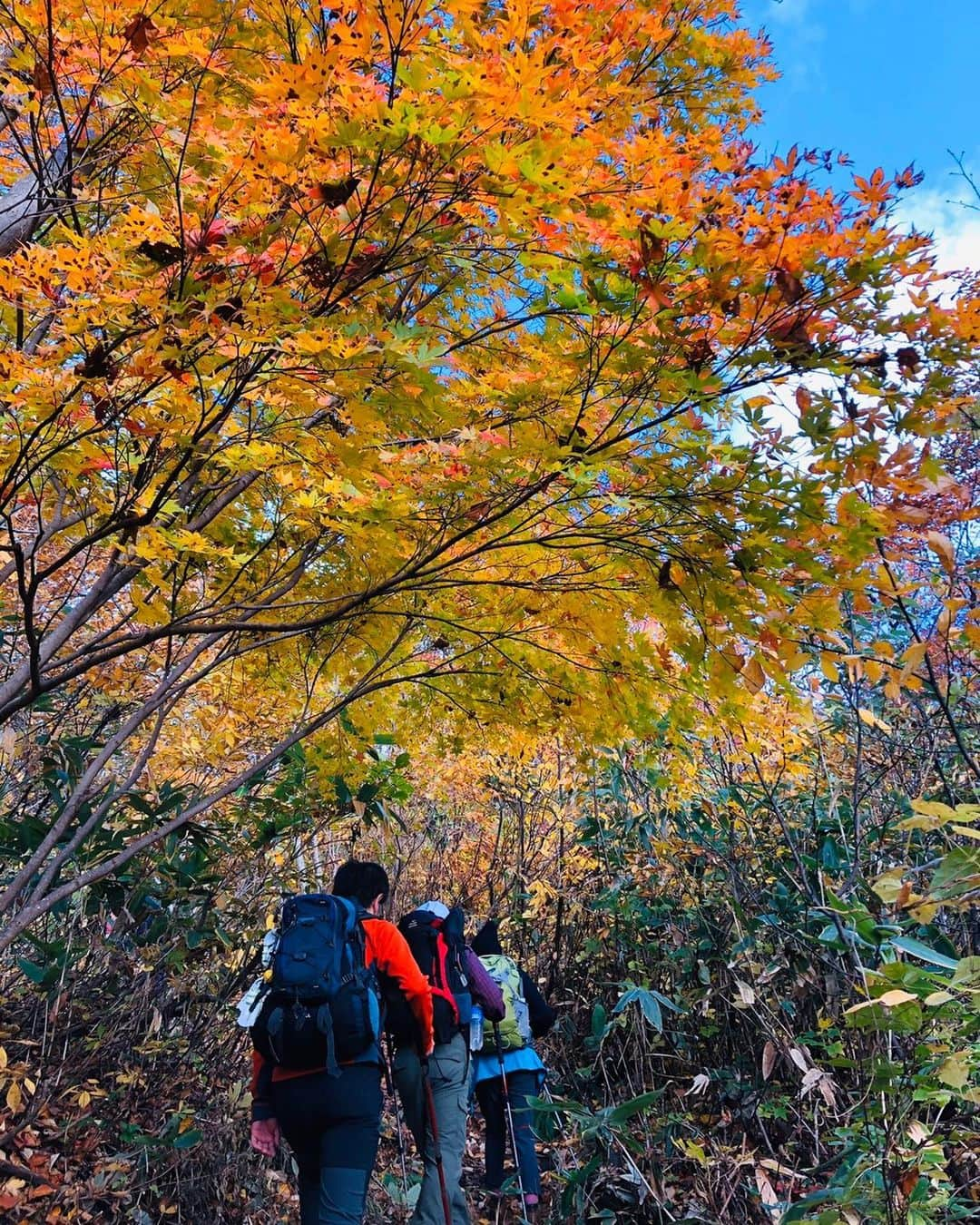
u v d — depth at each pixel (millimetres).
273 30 2070
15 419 1733
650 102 2463
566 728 3182
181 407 1738
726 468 1939
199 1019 3854
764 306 1752
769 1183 2623
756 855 3904
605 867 4867
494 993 3193
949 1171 2477
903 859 3311
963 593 2451
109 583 2600
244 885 4301
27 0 1775
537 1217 3490
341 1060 2387
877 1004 1703
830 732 3461
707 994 3793
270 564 3092
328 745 3561
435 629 3062
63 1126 3123
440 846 6637
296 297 1869
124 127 2098
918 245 1641
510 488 2139
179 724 4594
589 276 1765
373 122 1575
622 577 2463
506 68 1541
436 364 1780
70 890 2701
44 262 1604
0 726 2645
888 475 1817
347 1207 2275
